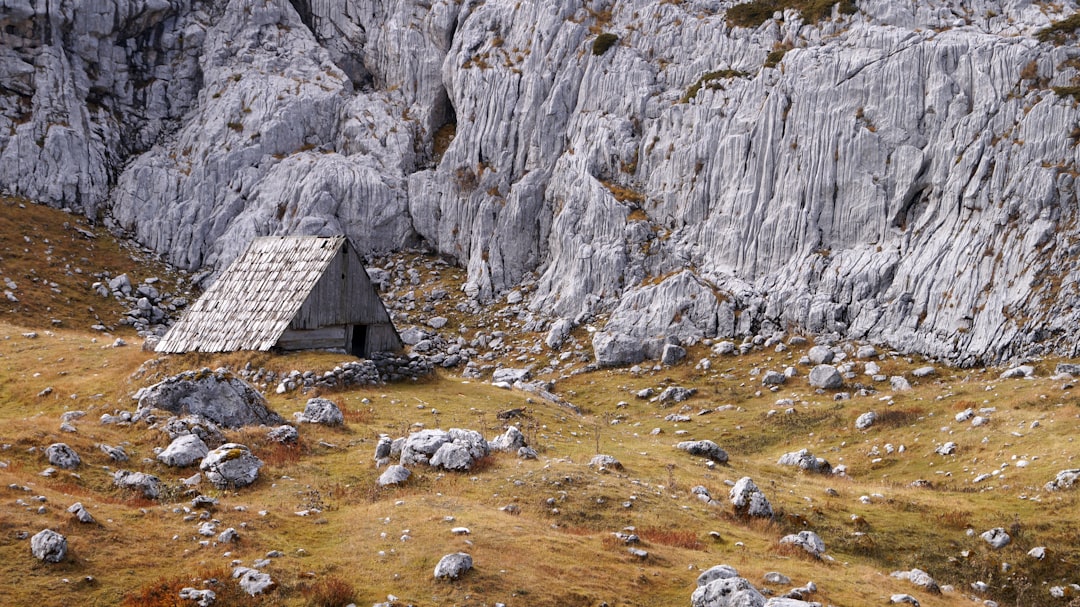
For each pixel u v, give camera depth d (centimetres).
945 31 6956
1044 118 6125
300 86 9650
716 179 7288
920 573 2619
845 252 6606
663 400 5794
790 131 7019
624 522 2648
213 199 8931
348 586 1917
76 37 9169
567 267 7662
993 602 2714
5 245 7650
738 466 3919
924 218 6431
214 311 5056
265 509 2408
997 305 5791
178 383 3234
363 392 4406
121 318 7400
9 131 8594
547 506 2683
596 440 3978
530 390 5356
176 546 2069
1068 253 5738
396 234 8944
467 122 8781
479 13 9331
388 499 2619
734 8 8181
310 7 10538
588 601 1967
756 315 6575
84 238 8356
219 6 10125
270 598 1850
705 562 2336
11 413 4034
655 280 7106
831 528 3095
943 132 6494
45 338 5506
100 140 9106
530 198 8225
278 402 4159
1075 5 7038
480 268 8219
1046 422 4262
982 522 3294
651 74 8144
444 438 3070
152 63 9775
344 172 8881
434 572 2002
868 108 6788
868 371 5741
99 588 1819
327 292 4966
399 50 9831
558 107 8388
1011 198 6088
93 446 2667
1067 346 5359
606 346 6588
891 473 4253
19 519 1998
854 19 7381
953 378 5519
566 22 8725
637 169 7812
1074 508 3356
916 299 6134
